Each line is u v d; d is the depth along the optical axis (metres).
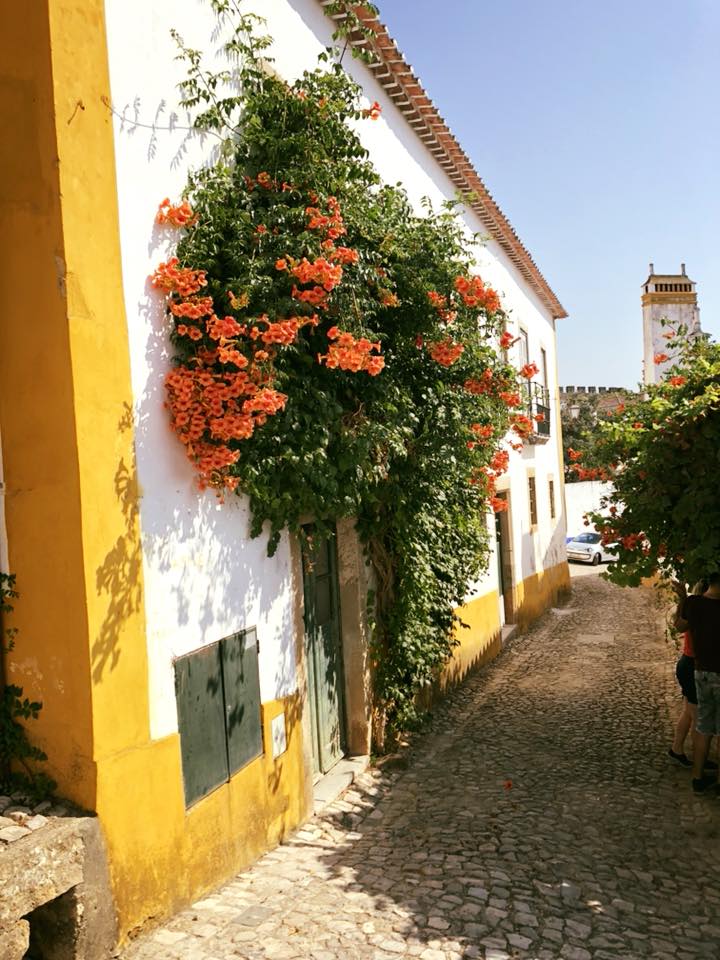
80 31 3.56
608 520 6.05
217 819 4.17
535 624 14.95
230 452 4.14
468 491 7.50
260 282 4.27
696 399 5.20
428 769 6.51
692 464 5.44
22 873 2.92
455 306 5.86
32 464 3.46
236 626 4.51
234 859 4.31
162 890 3.68
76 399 3.38
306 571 5.86
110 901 3.34
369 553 6.80
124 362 3.71
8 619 3.53
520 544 14.38
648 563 5.88
